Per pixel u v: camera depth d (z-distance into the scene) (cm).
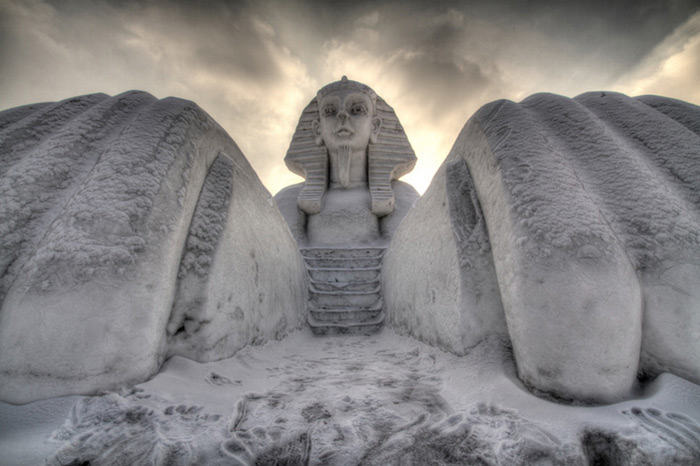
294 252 370
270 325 265
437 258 241
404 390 165
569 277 146
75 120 217
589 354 139
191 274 191
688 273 153
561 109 231
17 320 137
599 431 116
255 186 290
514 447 110
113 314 142
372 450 112
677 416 122
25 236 167
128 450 104
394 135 666
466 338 196
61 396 131
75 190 185
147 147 192
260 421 131
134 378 145
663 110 246
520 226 165
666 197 173
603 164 194
